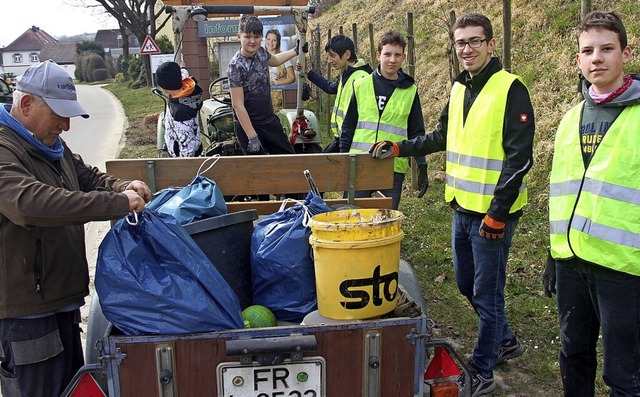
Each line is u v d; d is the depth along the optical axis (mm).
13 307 2365
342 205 3406
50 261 2426
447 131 3510
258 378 2281
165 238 2312
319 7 22891
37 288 2396
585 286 2748
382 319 2379
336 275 2418
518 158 3004
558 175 2764
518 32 8938
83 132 16688
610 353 2625
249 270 2816
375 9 16484
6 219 2324
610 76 2490
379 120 4742
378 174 3613
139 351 2221
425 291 4969
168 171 3406
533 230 5727
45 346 2459
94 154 12883
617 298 2545
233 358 2260
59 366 2559
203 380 2268
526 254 5324
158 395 2258
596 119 2590
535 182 6379
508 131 3059
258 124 4578
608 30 2465
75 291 2553
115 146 13812
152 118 17344
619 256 2480
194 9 5402
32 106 2406
